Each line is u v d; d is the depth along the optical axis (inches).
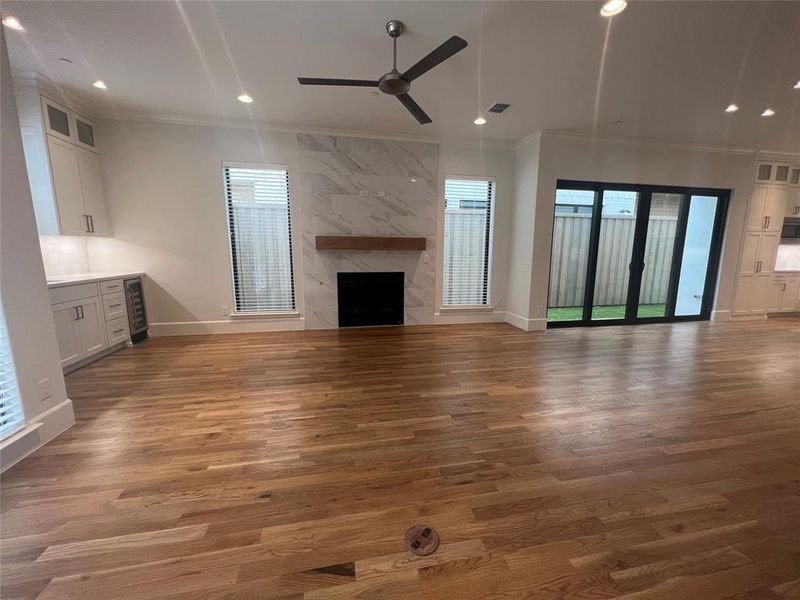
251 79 122.6
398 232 194.2
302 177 179.9
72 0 81.4
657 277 216.4
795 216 220.5
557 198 199.5
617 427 90.6
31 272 78.9
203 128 166.2
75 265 154.9
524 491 66.6
